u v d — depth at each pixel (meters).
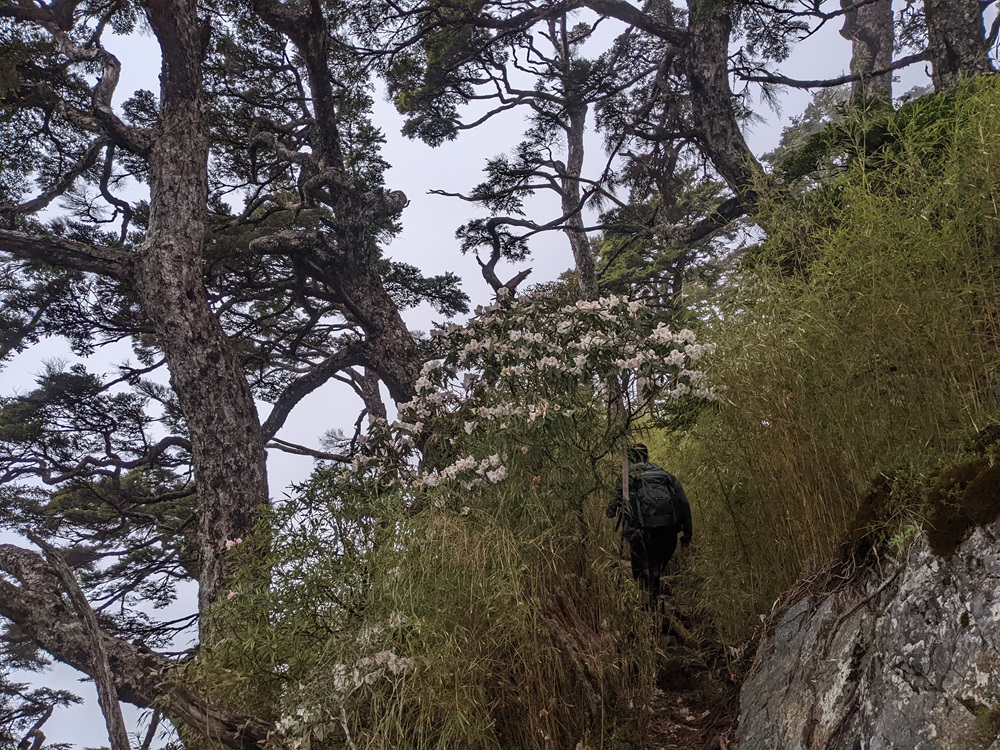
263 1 10.26
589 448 5.04
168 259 8.66
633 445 5.33
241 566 4.90
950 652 2.59
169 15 8.95
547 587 4.28
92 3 11.47
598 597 4.40
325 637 4.17
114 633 12.27
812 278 4.32
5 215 11.47
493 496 4.75
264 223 14.90
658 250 17.23
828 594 3.46
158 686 4.17
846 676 3.01
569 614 4.21
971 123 3.88
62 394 13.12
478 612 3.92
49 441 13.54
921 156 4.31
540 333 5.42
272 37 13.66
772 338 4.19
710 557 5.22
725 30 11.42
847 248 4.12
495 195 13.42
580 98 13.69
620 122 13.17
